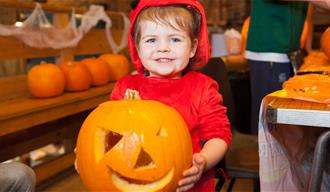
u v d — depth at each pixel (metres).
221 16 3.96
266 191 0.90
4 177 1.08
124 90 1.12
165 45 0.99
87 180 0.83
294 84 0.87
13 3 1.94
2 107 1.78
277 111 0.76
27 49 2.08
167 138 0.81
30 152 2.35
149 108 0.84
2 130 1.62
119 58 2.68
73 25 2.39
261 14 1.81
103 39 2.74
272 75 1.83
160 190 0.80
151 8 1.00
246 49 1.93
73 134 2.59
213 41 3.48
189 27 1.00
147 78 1.10
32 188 1.12
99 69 2.44
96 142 0.82
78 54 2.51
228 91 1.55
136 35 1.04
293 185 0.98
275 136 0.90
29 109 1.76
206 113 1.03
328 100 0.78
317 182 0.78
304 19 1.89
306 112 0.74
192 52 1.06
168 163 0.79
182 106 1.03
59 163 2.37
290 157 0.98
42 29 2.16
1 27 1.89
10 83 2.05
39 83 2.02
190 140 0.88
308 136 1.05
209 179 1.04
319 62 1.36
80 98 2.12
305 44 2.04
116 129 0.80
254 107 1.90
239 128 2.40
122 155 0.77
